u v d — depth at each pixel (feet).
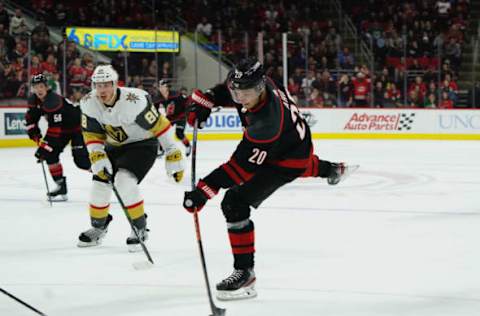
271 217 26.32
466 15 90.33
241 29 86.43
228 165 14.35
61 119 27.99
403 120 72.74
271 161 15.10
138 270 18.02
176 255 19.84
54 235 23.04
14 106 61.57
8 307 14.71
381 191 33.81
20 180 39.19
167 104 47.11
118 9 83.05
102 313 14.28
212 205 29.58
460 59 79.41
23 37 65.82
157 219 26.13
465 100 75.51
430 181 37.88
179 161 20.20
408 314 14.10
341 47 82.43
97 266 18.52
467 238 22.08
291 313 14.23
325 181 37.83
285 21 86.84
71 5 82.89
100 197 20.71
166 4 86.53
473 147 61.77
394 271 17.71
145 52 73.31
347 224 24.76
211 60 76.59
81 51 71.61
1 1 77.41
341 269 17.97
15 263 18.93
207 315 14.11
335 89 73.77
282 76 75.72
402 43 79.36
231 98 16.06
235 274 15.39
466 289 15.94
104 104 19.34
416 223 24.91
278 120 13.94
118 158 20.47
